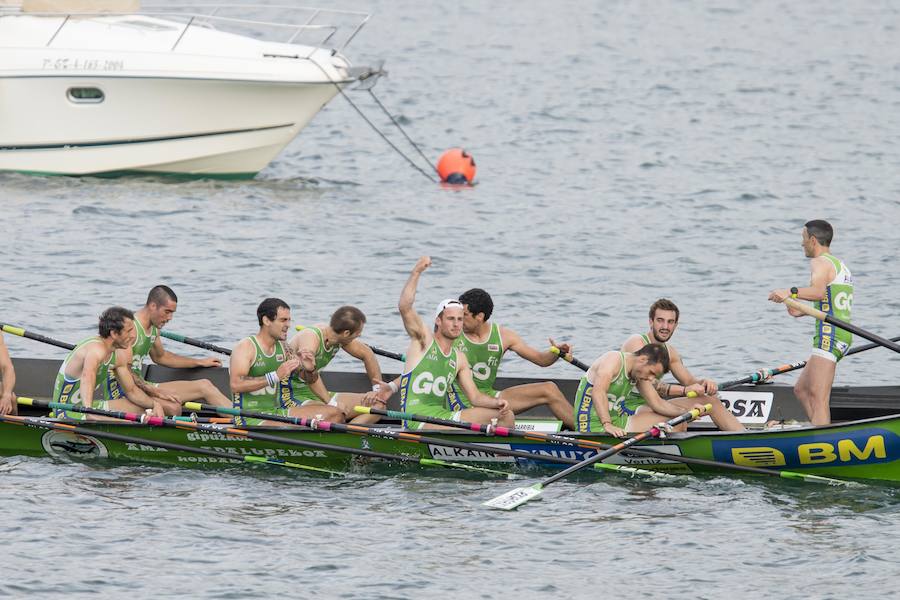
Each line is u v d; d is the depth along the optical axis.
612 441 48.81
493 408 50.75
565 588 38.62
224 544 41.41
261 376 51.34
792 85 164.88
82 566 39.34
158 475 48.56
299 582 38.75
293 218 92.81
